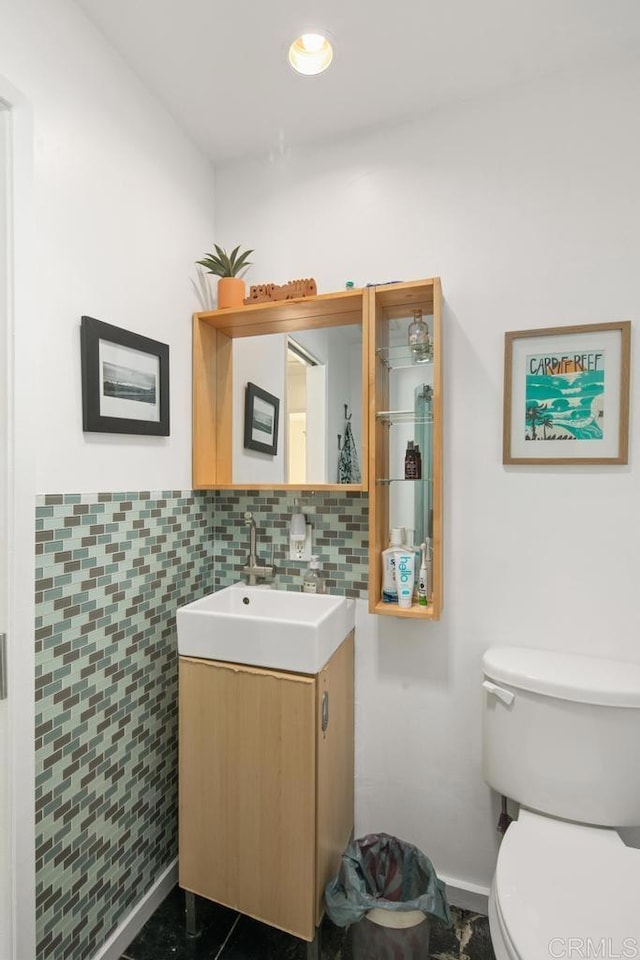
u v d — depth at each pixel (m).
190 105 1.50
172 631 1.55
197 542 1.69
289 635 1.27
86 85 1.20
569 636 1.40
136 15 1.19
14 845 1.00
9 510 1.00
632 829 1.31
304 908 1.25
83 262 1.19
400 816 1.57
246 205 1.74
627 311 1.33
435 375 1.37
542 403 1.40
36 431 1.06
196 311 1.67
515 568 1.44
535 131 1.41
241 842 1.32
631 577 1.34
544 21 1.21
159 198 1.48
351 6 1.17
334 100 1.48
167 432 1.49
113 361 1.27
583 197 1.37
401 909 1.20
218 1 1.15
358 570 1.61
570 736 1.22
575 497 1.39
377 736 1.59
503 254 1.44
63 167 1.13
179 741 1.39
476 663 1.49
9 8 1.00
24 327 1.02
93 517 1.23
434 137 1.51
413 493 1.53
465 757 1.50
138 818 1.39
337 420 1.60
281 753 1.28
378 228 1.58
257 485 1.62
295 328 1.67
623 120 1.33
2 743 1.00
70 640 1.16
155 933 1.40
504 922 0.92
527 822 1.22
